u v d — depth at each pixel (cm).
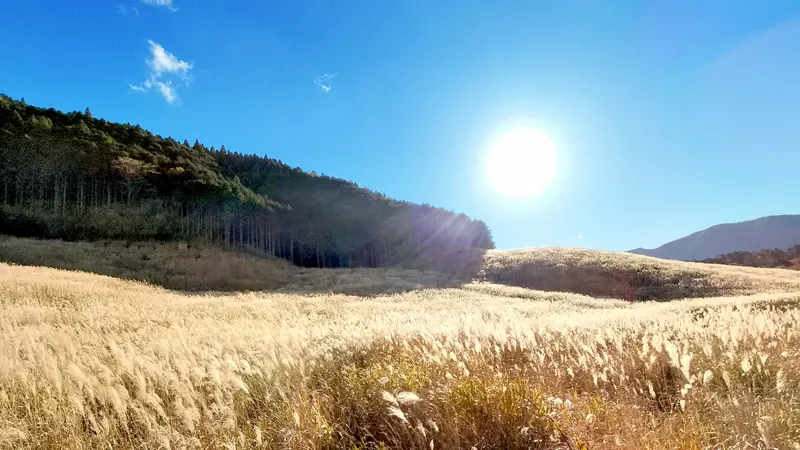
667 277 3600
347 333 715
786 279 3269
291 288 4069
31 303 1381
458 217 12094
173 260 4706
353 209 11750
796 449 273
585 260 4338
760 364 437
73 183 7075
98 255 4234
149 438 332
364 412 384
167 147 11319
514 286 3819
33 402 396
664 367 481
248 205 8900
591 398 392
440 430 330
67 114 10238
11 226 5256
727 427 320
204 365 491
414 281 4094
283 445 326
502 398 355
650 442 299
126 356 500
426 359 507
